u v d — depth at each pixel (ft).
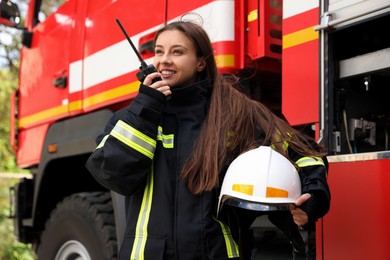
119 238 10.41
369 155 7.02
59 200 13.39
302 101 8.09
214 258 6.12
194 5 9.85
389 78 8.15
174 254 6.16
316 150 6.72
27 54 15.01
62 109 13.15
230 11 9.33
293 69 8.28
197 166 6.23
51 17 14.03
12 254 23.36
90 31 12.48
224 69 9.25
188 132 6.54
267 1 9.25
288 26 8.45
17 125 15.19
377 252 6.86
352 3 7.47
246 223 6.59
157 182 6.39
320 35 7.85
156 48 6.87
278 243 9.39
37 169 14.48
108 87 11.74
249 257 6.66
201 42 6.75
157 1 10.68
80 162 13.46
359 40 8.25
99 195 11.64
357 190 7.11
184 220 6.18
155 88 6.40
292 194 6.05
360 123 8.09
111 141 6.29
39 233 14.21
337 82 7.97
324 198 6.17
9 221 24.52
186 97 6.66
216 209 6.31
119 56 11.50
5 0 14.11
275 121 6.64
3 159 30.81
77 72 12.76
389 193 6.80
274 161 6.11
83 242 11.41
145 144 6.27
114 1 11.84
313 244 7.93
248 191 5.98
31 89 14.57
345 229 7.20
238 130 6.47
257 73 9.63
